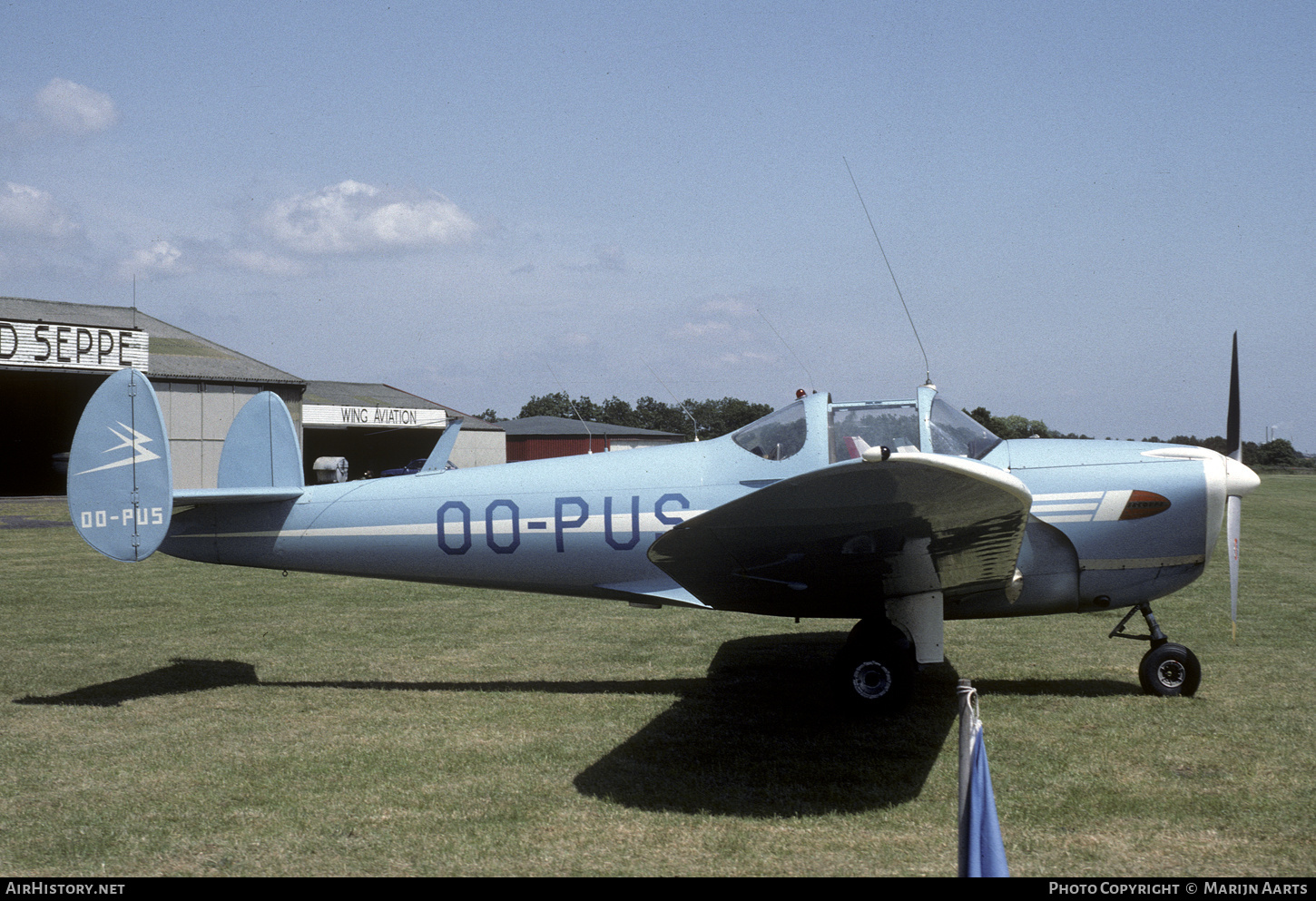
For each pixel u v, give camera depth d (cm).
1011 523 436
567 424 5772
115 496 604
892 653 538
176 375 3306
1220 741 488
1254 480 585
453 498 645
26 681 645
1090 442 610
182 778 451
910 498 406
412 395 5512
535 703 584
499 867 352
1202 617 847
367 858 362
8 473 3931
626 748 492
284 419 666
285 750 492
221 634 811
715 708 570
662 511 614
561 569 635
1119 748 479
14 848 372
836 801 415
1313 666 656
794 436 603
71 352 3050
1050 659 684
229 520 665
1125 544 579
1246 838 370
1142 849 362
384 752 488
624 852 365
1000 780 434
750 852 364
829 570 511
